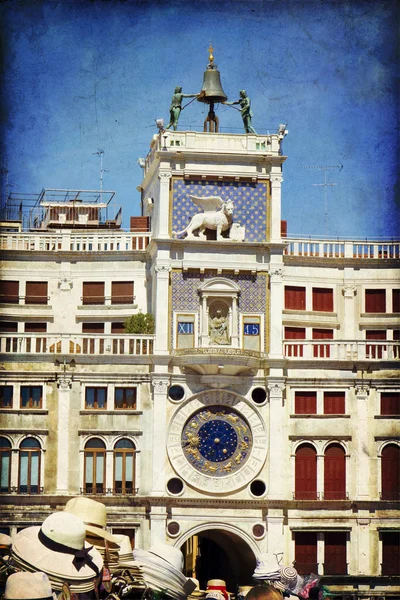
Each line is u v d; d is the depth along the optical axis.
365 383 67.75
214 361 66.12
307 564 66.00
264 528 66.00
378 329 71.62
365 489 67.00
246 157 69.25
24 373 66.56
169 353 67.06
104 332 70.69
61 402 66.56
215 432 66.94
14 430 66.12
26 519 65.50
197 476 66.25
